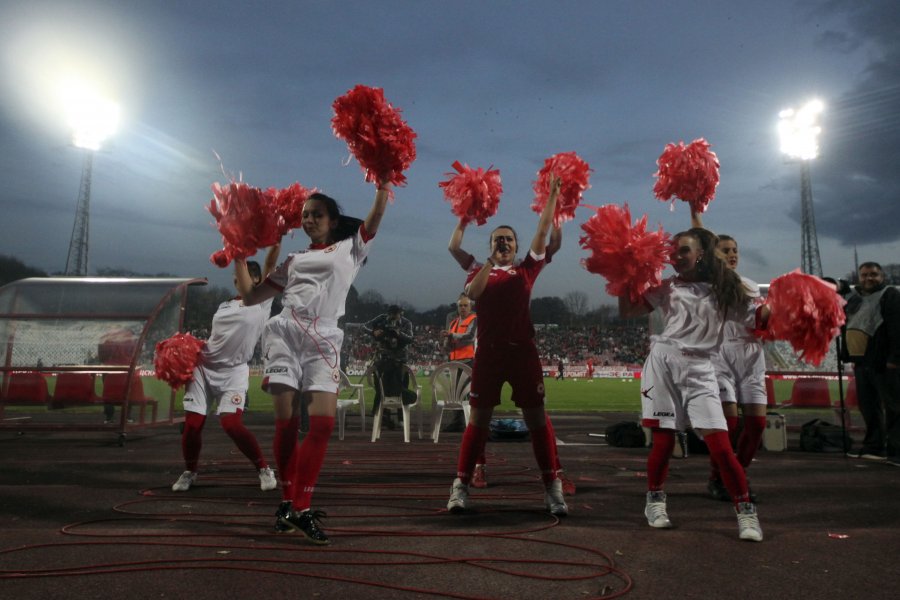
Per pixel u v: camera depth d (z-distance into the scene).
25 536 3.47
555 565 3.00
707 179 4.60
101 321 9.34
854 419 9.87
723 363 5.00
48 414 11.41
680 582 2.78
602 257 3.76
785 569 2.98
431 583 2.72
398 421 11.35
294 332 3.66
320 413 3.57
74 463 6.63
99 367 8.97
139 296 9.55
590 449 8.17
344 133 3.56
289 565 2.96
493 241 4.47
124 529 3.65
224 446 8.28
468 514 4.14
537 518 4.04
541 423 4.27
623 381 37.44
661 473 3.88
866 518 4.14
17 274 37.38
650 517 3.85
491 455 7.51
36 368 9.01
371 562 3.01
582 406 17.67
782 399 10.80
